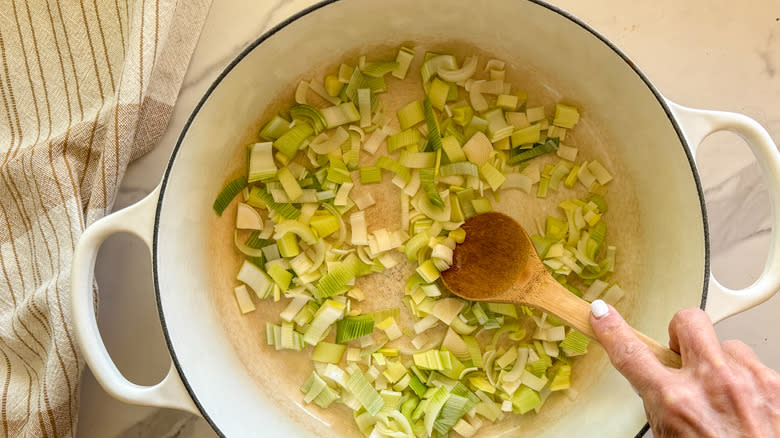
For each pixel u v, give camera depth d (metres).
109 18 0.48
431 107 0.50
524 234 0.48
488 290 0.48
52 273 0.47
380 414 0.49
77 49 0.48
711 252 0.51
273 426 0.50
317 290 0.49
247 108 0.49
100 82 0.48
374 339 0.51
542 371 0.50
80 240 0.43
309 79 0.50
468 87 0.50
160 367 0.50
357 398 0.49
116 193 0.48
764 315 0.51
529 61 0.50
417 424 0.50
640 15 0.50
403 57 0.50
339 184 0.49
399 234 0.50
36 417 0.46
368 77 0.50
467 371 0.50
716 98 0.50
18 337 0.48
